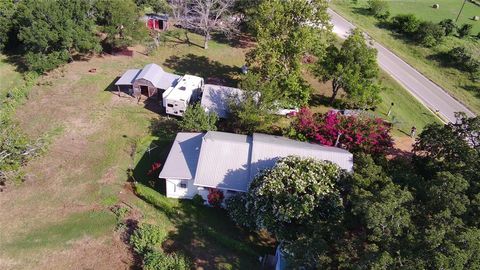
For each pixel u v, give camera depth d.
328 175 34.03
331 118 44.06
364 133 42.44
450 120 52.28
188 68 61.31
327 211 31.86
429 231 22.81
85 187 40.44
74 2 57.69
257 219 33.09
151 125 49.28
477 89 58.97
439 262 20.95
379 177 32.94
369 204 24.81
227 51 66.88
